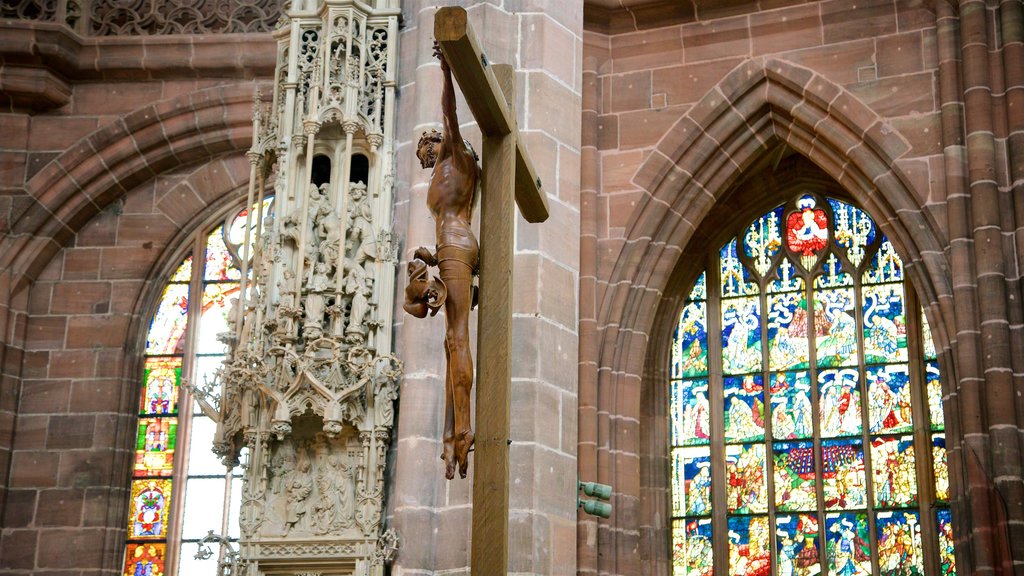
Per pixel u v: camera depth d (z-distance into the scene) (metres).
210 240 22.39
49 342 21.78
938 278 17.67
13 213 21.89
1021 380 16.70
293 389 15.59
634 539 18.56
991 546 16.25
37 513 20.91
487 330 9.23
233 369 15.86
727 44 19.70
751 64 19.44
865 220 20.05
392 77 17.22
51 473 21.09
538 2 16.88
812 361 19.70
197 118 22.12
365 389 15.77
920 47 18.73
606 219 19.44
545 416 15.10
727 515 19.38
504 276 9.31
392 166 16.86
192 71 22.23
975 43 18.11
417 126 16.70
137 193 22.48
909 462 18.81
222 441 15.98
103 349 21.72
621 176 19.56
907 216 18.08
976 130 17.78
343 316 16.02
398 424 15.66
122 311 21.89
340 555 15.30
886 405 19.16
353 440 15.85
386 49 17.39
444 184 9.80
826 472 19.14
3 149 22.19
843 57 19.06
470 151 9.86
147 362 21.89
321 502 15.60
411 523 15.09
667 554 19.30
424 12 17.28
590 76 19.97
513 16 16.86
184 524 21.00
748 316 20.22
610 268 19.23
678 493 19.67
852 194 19.05
